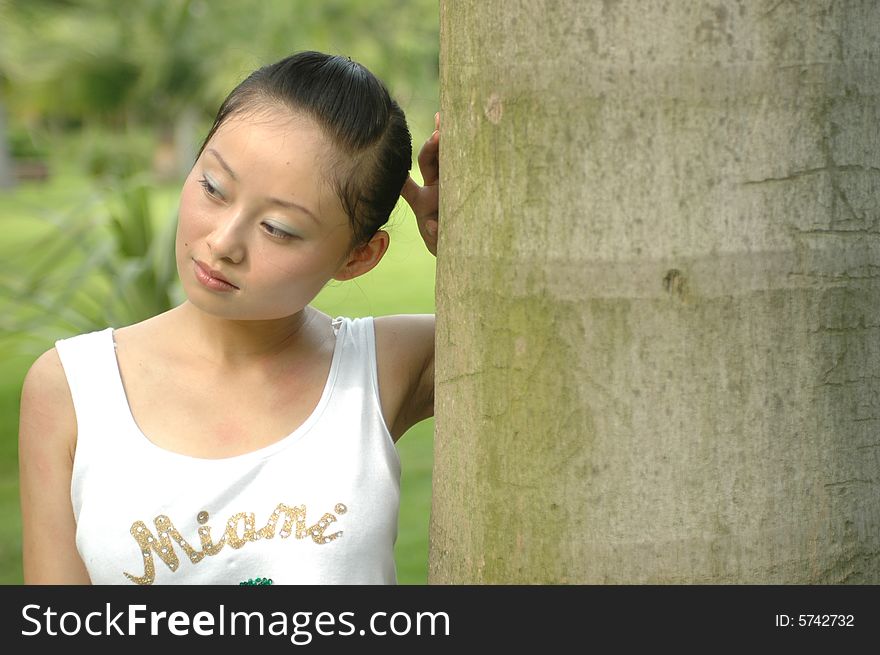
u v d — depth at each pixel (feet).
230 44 45.98
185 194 5.12
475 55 4.50
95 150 78.89
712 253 4.12
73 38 58.80
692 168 4.11
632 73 4.11
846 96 4.20
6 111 84.43
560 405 4.32
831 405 4.28
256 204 4.95
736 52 4.09
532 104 4.28
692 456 4.21
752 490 4.23
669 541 4.25
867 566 4.40
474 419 4.63
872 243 4.31
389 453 5.55
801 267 4.19
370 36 40.60
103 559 5.10
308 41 39.65
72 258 31.40
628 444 4.24
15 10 49.78
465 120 4.58
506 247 4.42
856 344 4.31
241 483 5.20
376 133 5.25
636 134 4.13
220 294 5.03
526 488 4.44
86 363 5.33
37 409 5.31
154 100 74.69
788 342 4.20
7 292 16.90
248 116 5.03
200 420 5.33
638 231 4.16
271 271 5.01
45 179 87.25
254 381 5.45
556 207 4.26
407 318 6.00
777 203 4.15
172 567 5.10
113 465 5.15
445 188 4.80
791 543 4.28
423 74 41.34
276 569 5.19
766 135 4.11
